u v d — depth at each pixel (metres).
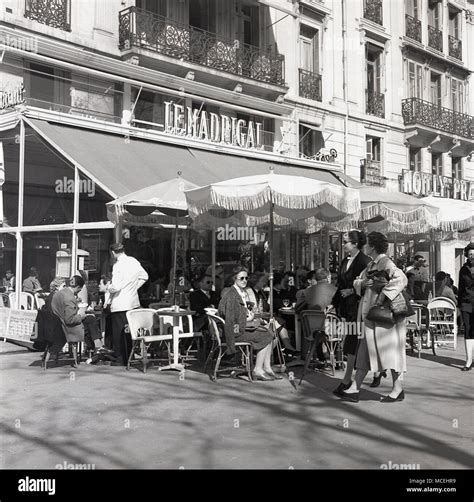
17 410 6.14
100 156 11.73
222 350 8.66
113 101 15.27
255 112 17.69
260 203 7.96
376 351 6.48
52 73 14.17
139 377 8.02
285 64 19.34
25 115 11.64
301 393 7.08
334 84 20.95
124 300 8.98
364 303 6.59
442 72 26.20
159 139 14.01
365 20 21.95
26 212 11.79
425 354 10.46
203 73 16.53
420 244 20.64
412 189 22.08
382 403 6.54
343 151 20.88
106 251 11.17
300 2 19.75
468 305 8.59
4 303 12.20
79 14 14.62
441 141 25.06
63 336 8.66
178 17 16.92
